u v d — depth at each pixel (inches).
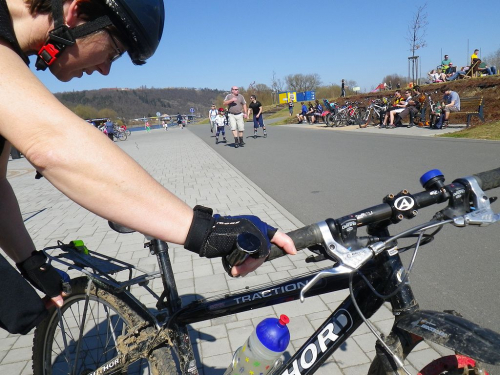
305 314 123.6
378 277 57.0
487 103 622.5
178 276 156.3
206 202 269.4
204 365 104.3
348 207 236.2
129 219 38.7
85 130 37.4
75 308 92.4
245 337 114.6
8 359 112.3
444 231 181.5
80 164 36.2
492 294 128.5
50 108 36.7
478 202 52.7
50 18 41.5
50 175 36.9
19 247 66.1
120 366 72.8
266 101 2105.1
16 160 680.4
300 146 540.1
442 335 48.1
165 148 715.4
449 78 935.7
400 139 498.9
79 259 70.8
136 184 38.3
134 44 46.2
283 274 151.9
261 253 44.8
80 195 37.2
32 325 50.5
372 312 57.6
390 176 300.8
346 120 789.2
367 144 487.8
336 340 59.2
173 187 329.4
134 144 911.0
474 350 45.2
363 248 50.4
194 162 478.3
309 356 60.7
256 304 65.0
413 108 623.2
